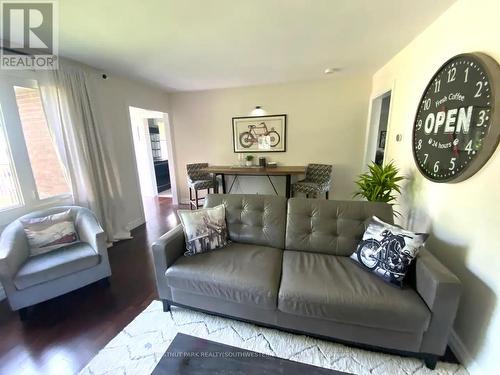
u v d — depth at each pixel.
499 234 1.21
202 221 1.97
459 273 1.52
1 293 2.04
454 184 1.60
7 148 2.21
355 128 3.96
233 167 4.34
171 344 1.50
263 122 4.33
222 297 1.60
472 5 1.49
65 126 2.60
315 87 3.97
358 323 1.34
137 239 3.31
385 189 2.40
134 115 5.47
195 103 4.60
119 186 3.34
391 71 2.88
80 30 1.98
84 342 1.61
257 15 1.83
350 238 1.84
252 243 2.07
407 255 1.42
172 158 4.88
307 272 1.58
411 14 1.84
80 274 2.02
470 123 1.39
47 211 2.31
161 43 2.30
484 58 1.31
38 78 2.38
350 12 1.81
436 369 1.35
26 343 1.61
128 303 1.98
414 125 2.04
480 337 1.30
